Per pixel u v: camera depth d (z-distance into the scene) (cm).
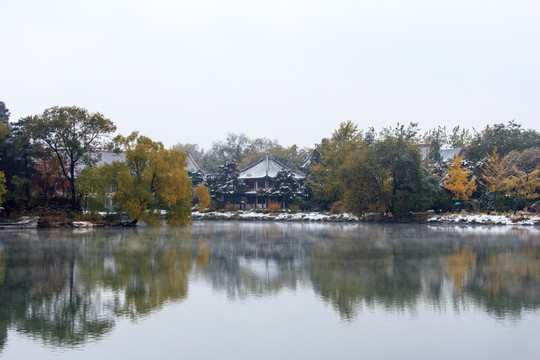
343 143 8350
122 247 3516
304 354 1292
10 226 5234
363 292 1980
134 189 5356
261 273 2409
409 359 1260
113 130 5978
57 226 5453
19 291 1998
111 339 1408
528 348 1332
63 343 1377
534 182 6197
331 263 2739
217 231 5241
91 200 5831
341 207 7769
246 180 10312
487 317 1622
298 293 1962
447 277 2297
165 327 1521
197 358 1265
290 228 5775
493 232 4909
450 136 13800
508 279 2248
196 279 2250
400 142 6656
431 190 6769
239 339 1407
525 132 8819
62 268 2547
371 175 6694
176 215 5544
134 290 2016
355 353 1299
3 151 5959
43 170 6281
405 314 1658
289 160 14600
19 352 1305
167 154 5522
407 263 2730
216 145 15825
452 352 1306
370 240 4094
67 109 5738
